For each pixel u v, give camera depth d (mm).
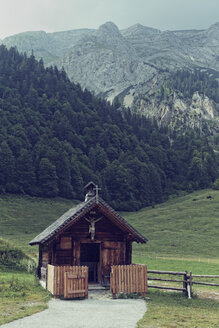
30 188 183375
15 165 187875
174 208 164375
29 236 113188
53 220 146000
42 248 33281
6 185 178250
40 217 147750
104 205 30219
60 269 25734
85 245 36031
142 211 186125
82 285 25750
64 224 29047
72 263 29672
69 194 192875
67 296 24922
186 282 29219
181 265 63250
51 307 22047
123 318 19734
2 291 26562
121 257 31125
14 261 44000
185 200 195000
